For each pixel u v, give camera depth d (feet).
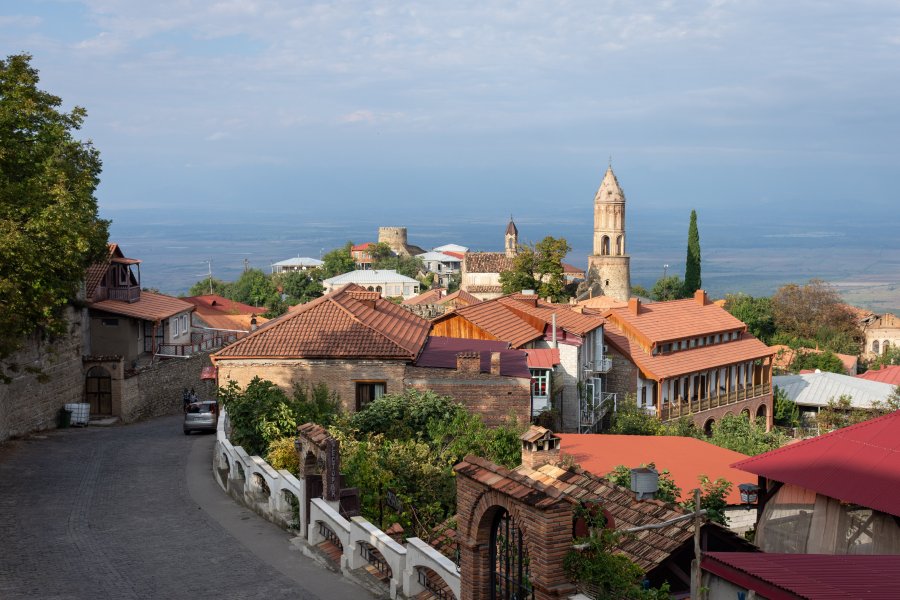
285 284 529.86
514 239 626.23
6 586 56.13
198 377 202.39
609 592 41.91
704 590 42.98
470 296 327.06
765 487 77.36
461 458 95.20
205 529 69.77
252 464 76.95
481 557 46.37
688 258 470.80
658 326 239.30
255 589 55.93
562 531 41.47
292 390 119.75
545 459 65.16
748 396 253.85
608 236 470.80
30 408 137.49
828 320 418.51
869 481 68.39
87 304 159.43
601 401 195.00
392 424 104.47
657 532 58.23
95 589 55.83
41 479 91.61
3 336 92.84
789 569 40.68
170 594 55.01
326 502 63.46
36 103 98.37
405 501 73.36
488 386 120.78
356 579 56.75
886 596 37.01
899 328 431.02
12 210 87.66
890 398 194.18
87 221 104.27
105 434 136.77
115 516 74.38
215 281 540.11
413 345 129.08
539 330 177.88
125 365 176.76
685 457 110.11
